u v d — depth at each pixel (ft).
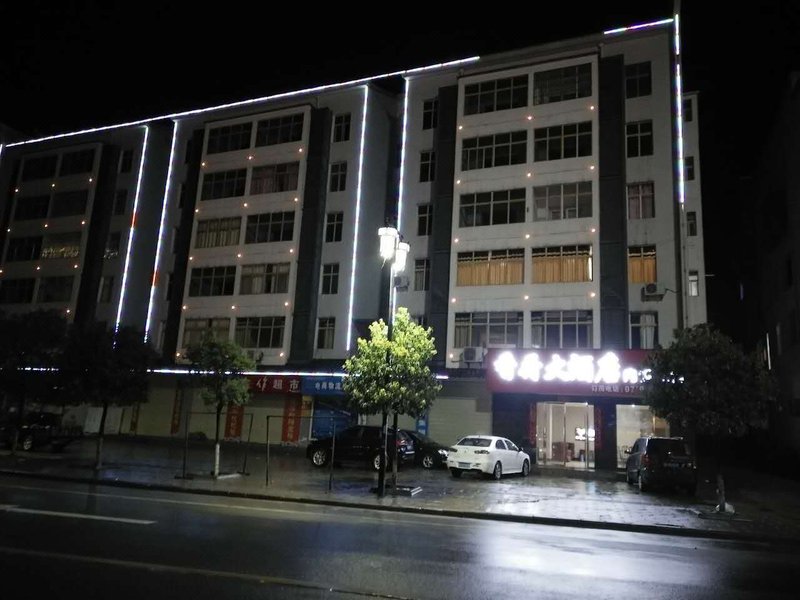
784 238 96.63
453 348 93.81
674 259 87.86
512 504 48.24
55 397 67.21
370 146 112.37
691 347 49.21
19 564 22.67
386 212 113.70
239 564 23.99
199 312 113.80
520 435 87.20
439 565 25.55
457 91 103.86
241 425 105.81
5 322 73.56
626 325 86.74
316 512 41.11
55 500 39.83
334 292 107.45
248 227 114.32
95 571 22.16
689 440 80.07
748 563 29.86
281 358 105.60
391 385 51.90
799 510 50.19
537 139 96.27
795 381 91.20
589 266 89.97
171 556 24.89
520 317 91.76
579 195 92.53
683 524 41.52
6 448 82.94
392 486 52.54
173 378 112.78
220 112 125.29
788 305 95.09
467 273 95.91
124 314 122.72
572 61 96.17
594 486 64.34
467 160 99.60
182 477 57.06
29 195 136.77
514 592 21.72
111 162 132.46
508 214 95.55
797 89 87.35
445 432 90.99
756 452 103.19
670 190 89.66
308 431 101.24
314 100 116.57
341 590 21.07
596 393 81.46
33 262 131.75
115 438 108.58
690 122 93.76
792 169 90.84
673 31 93.91
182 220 120.67
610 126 93.15
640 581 24.53
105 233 129.18
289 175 113.50
